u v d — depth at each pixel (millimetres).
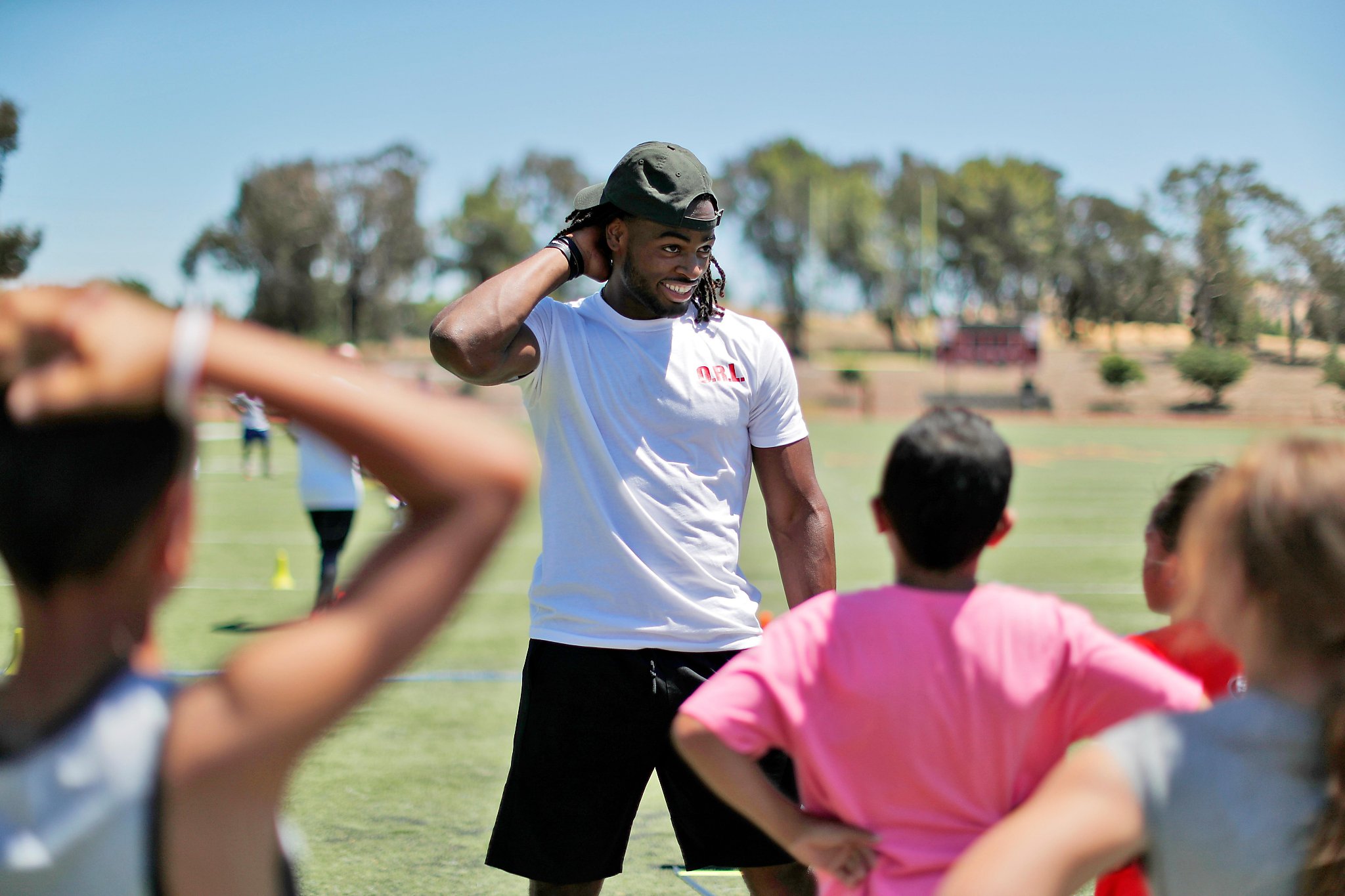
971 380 61062
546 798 2645
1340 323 62188
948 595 1696
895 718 1643
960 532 1670
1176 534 2240
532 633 2703
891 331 86062
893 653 1653
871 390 58812
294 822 4070
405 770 4691
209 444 28484
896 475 1705
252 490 17328
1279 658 1370
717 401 2693
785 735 1687
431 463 1052
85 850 992
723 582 2693
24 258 24281
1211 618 1439
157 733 1031
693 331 2746
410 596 1048
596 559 2648
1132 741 1353
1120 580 9359
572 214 2811
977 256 86312
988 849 1287
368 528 12328
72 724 1016
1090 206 82938
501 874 3615
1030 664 1646
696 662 2648
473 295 2576
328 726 1050
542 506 2742
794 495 2834
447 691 6012
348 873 3611
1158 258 76500
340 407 1032
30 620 1052
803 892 2701
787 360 2848
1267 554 1340
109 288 1023
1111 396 56219
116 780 1006
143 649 1104
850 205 84188
